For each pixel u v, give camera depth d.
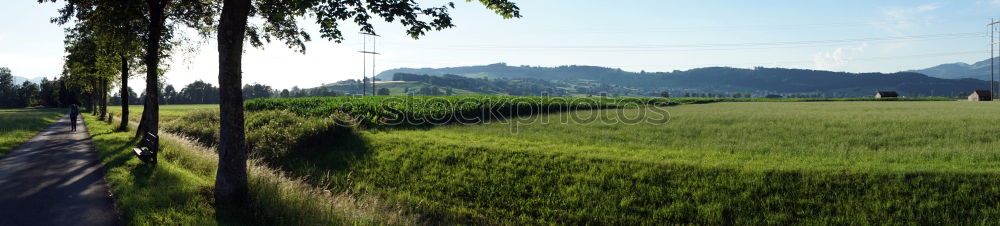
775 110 38.50
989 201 11.25
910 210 11.20
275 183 10.91
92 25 20.50
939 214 11.03
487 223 12.70
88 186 10.70
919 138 18.80
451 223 12.59
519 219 12.79
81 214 8.44
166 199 9.05
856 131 21.23
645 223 11.98
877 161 14.55
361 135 22.42
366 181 16.28
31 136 24.06
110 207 8.96
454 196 14.50
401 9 10.08
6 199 9.41
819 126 23.36
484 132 23.98
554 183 14.38
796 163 14.28
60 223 7.88
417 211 13.45
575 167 15.23
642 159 15.28
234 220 8.22
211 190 9.83
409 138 21.36
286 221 8.48
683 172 13.96
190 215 8.27
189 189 9.88
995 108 41.44
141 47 21.36
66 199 9.48
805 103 58.56
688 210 12.20
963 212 11.02
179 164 13.83
